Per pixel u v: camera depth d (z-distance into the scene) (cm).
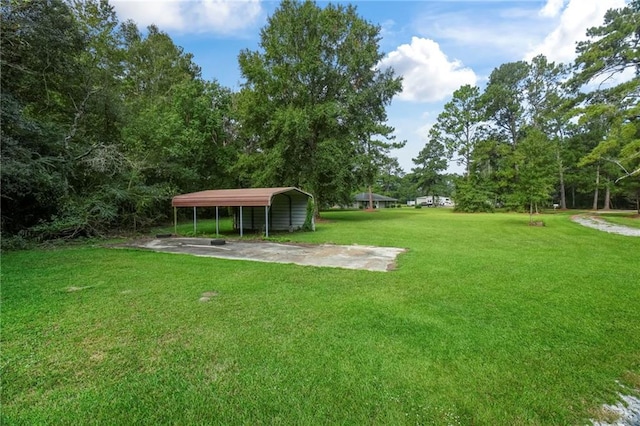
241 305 427
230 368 272
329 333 339
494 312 397
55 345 314
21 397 234
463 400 230
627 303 426
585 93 1684
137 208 1362
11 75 1071
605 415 216
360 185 2086
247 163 1977
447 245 958
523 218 2106
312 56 1834
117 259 754
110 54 1681
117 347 310
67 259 755
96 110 1438
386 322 368
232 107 2445
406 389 242
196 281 548
